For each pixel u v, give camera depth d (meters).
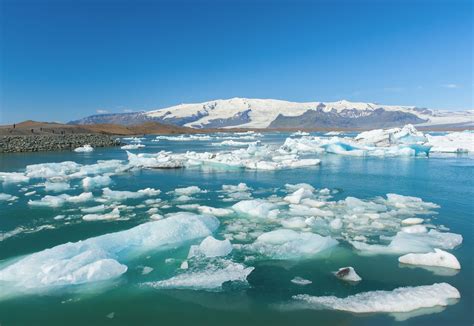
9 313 6.67
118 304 6.96
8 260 8.95
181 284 7.65
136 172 23.75
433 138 41.28
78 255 8.23
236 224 11.70
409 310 6.60
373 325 6.17
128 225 11.82
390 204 14.47
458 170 24.00
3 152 36.66
